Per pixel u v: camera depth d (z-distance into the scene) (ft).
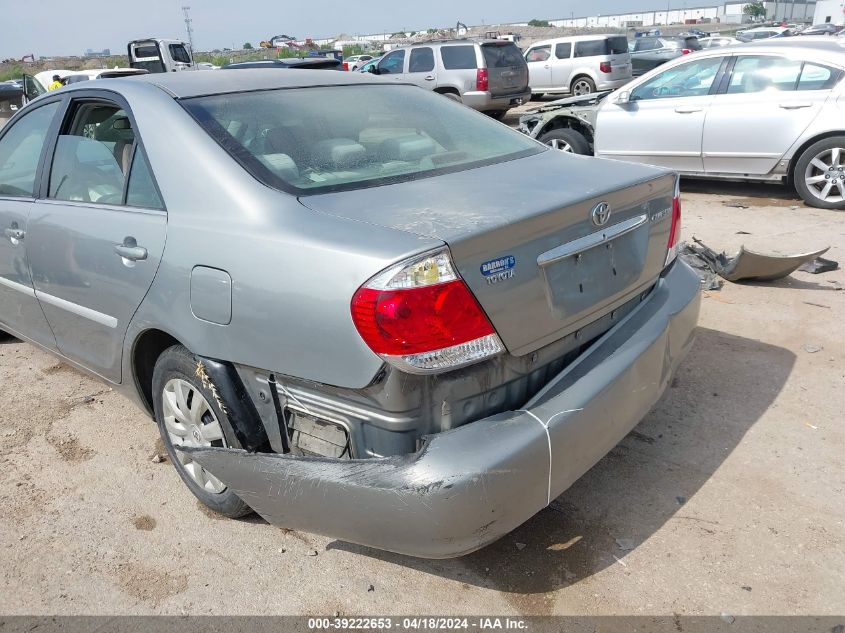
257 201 7.70
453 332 6.52
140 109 9.17
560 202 7.40
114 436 11.59
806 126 22.38
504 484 6.63
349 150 8.84
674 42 77.77
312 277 6.88
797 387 11.83
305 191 7.88
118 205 9.41
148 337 9.46
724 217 22.68
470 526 6.61
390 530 6.79
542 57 59.31
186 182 8.35
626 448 10.43
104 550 8.98
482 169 8.95
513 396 7.30
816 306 15.06
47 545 9.11
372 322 6.45
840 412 11.04
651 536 8.65
